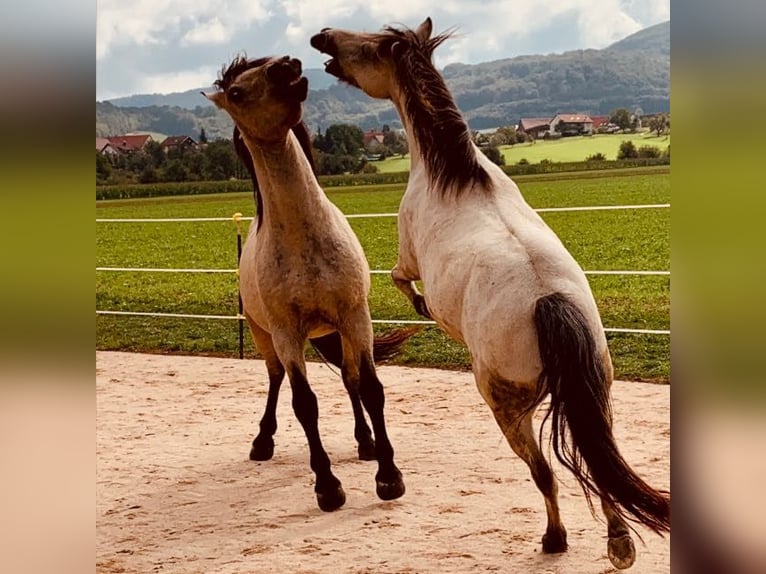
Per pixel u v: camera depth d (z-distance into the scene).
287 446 5.99
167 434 6.47
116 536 4.30
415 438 5.98
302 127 4.88
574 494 4.64
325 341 5.44
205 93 4.38
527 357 3.17
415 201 4.35
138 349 10.59
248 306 5.21
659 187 36.34
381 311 12.46
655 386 7.30
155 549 4.09
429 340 9.97
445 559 3.78
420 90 4.18
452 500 4.61
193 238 27.72
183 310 13.80
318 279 4.52
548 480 3.53
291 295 4.53
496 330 3.24
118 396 7.89
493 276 3.35
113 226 32.44
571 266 3.36
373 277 16.66
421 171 4.43
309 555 3.92
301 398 4.56
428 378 8.05
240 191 48.03
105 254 24.33
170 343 10.74
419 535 4.11
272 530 4.30
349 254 4.62
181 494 4.99
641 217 26.55
